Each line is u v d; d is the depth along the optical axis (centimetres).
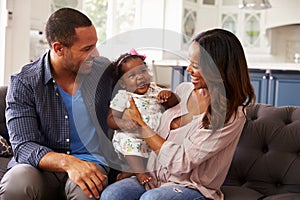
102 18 632
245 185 217
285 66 487
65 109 197
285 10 680
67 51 192
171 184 177
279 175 212
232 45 177
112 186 174
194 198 169
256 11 698
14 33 400
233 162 220
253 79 505
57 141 198
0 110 242
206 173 177
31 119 194
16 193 170
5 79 395
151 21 659
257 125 222
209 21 714
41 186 175
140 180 181
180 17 656
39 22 446
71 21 191
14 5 398
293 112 224
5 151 233
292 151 214
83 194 173
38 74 197
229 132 173
